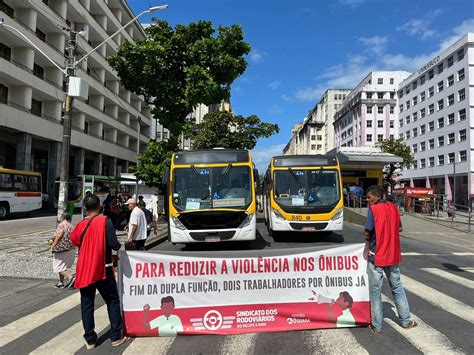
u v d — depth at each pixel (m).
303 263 5.25
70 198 30.94
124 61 18.36
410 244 14.08
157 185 20.12
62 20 33.53
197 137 29.97
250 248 12.23
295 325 5.13
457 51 55.34
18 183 26.00
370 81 84.50
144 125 62.62
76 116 38.56
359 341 4.68
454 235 17.70
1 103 26.44
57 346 4.68
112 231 4.67
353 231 17.50
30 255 10.68
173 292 5.08
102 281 4.64
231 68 18.69
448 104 57.91
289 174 13.34
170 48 18.55
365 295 5.28
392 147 48.31
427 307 6.05
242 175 11.31
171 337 4.95
